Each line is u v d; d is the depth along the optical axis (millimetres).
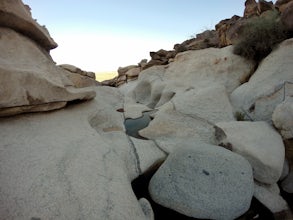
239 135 4523
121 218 2496
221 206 3246
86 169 3025
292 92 5496
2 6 3992
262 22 7949
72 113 4727
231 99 7137
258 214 3613
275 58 7031
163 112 6180
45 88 3977
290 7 7355
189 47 12664
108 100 8516
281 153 4145
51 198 2387
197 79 9141
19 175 2553
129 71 16625
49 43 5465
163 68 11859
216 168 3660
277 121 4680
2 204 2207
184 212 3330
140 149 4672
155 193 3666
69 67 12055
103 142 4047
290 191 4332
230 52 9078
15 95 3461
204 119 5730
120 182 3107
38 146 3129
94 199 2584
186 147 4250
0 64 3408
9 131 3242
